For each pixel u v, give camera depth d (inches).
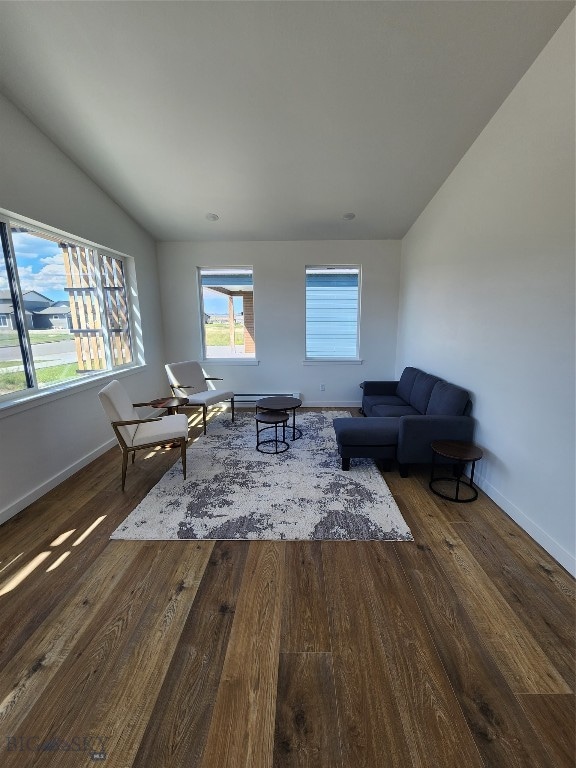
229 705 45.7
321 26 78.5
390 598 63.4
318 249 188.4
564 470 72.1
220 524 86.1
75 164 122.0
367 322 195.5
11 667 50.9
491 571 70.3
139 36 80.4
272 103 98.3
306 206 153.1
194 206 153.2
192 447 139.8
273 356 200.5
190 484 107.9
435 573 69.7
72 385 118.6
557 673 49.7
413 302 169.8
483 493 102.7
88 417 126.3
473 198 110.7
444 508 94.3
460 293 120.0
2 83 89.4
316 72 88.7
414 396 147.5
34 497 98.7
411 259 172.1
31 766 39.8
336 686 48.0
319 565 72.1
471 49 81.5
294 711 45.0
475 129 104.8
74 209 122.0
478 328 107.7
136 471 118.2
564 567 71.5
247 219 164.9
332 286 198.4
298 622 58.3
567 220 71.5
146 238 178.5
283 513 91.0
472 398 111.3
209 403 159.5
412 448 109.3
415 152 117.2
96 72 88.4
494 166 98.6
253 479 111.0
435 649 53.4
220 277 207.9
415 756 40.3
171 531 83.5
